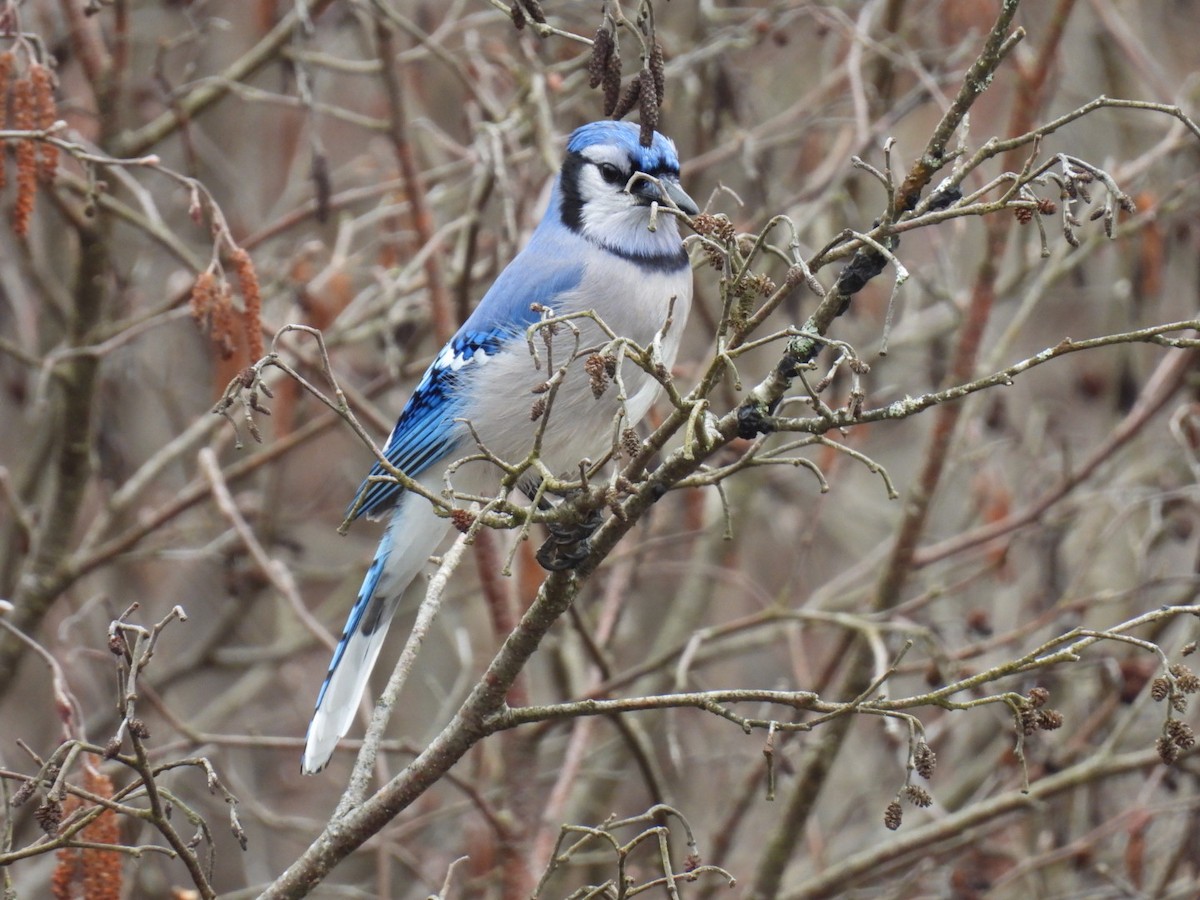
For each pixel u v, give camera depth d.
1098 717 10.32
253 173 14.74
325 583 14.83
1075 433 12.98
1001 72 12.26
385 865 10.05
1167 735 5.00
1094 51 13.19
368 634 8.61
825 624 10.70
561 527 5.60
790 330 5.06
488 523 5.53
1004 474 12.34
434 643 14.44
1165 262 11.29
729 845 10.41
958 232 11.28
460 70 10.33
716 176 12.52
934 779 12.27
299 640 12.31
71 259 11.44
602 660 9.81
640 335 8.54
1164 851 10.90
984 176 11.76
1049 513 11.38
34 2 11.77
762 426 5.36
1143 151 13.28
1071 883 11.00
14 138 7.08
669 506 12.27
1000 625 12.07
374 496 8.77
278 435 11.38
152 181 13.78
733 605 14.57
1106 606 11.53
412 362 11.55
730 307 5.27
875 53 11.61
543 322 5.29
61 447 10.46
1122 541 11.90
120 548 10.63
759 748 12.02
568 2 11.00
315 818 13.95
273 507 12.27
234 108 14.79
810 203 11.64
